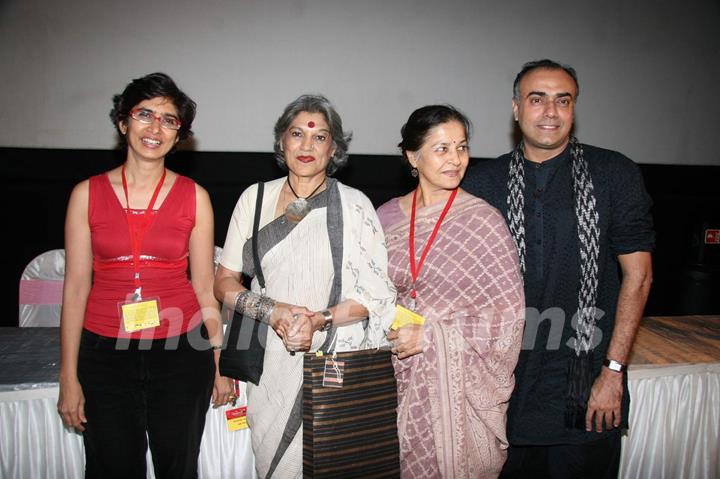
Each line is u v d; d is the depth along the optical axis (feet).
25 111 10.94
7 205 11.66
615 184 5.15
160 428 4.85
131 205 4.80
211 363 5.17
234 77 11.37
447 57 11.87
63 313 4.73
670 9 12.32
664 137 12.94
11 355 5.86
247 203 5.07
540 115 5.10
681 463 6.37
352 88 11.76
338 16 11.44
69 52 10.80
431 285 5.09
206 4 11.02
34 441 5.38
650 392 6.22
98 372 4.67
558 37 12.09
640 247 5.08
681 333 7.23
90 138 11.20
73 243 4.72
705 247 12.61
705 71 12.71
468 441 5.04
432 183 5.02
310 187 4.98
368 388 4.81
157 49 11.02
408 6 11.59
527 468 5.95
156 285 4.79
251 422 5.06
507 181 5.52
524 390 5.44
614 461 5.48
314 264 4.75
